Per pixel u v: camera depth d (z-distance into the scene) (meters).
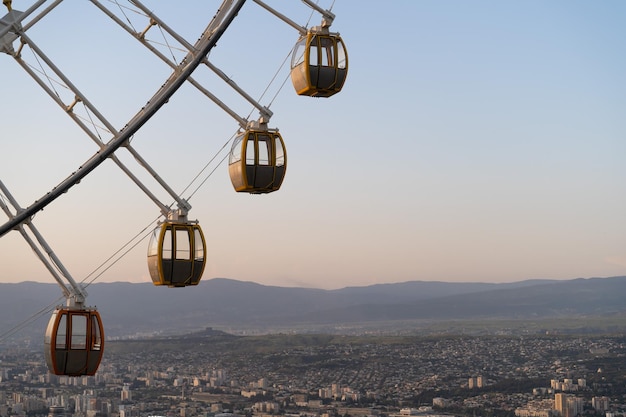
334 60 45.25
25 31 38.34
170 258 41.72
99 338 39.31
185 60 41.28
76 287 39.53
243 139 44.59
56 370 39.00
